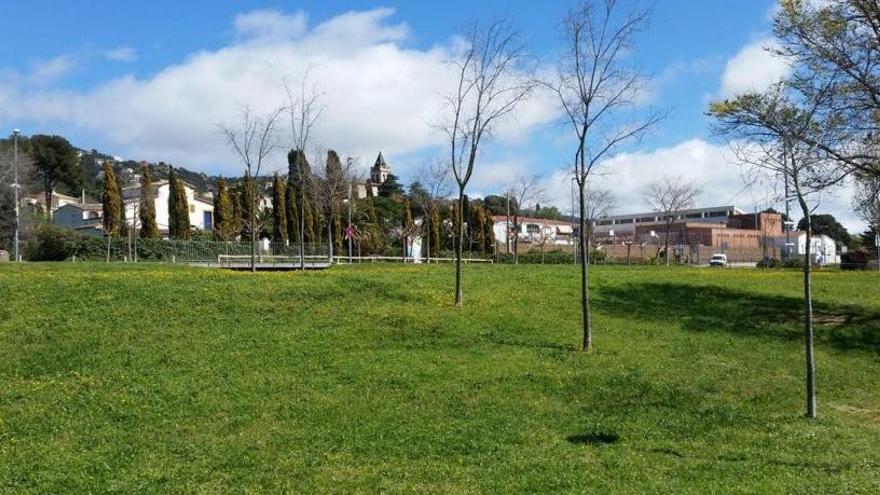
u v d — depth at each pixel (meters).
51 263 39.09
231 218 76.94
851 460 11.41
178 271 30.50
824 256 94.12
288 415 14.09
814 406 15.02
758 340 22.61
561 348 20.27
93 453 11.80
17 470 10.90
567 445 12.30
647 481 10.16
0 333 19.11
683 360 19.70
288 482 10.32
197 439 12.61
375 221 82.31
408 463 11.23
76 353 18.06
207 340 19.66
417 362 18.25
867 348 22.23
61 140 106.25
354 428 13.24
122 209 69.81
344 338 20.52
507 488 9.91
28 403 14.52
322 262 56.31
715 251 95.50
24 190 68.75
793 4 21.45
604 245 92.44
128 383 15.98
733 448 12.23
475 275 31.28
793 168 15.13
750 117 20.59
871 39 20.56
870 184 28.05
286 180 76.88
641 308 26.19
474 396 15.62
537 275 31.62
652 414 14.78
